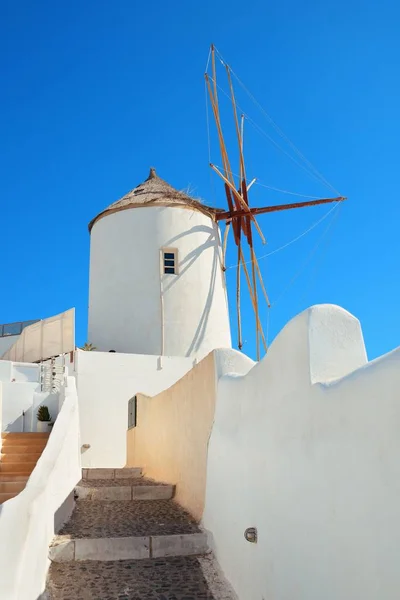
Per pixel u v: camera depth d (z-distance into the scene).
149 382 20.31
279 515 5.68
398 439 3.69
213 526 8.26
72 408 11.83
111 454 19.12
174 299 23.19
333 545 4.47
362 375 4.20
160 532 8.48
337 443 4.52
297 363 5.46
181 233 24.05
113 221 24.50
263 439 6.32
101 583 7.09
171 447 12.08
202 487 9.27
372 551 3.91
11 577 5.50
